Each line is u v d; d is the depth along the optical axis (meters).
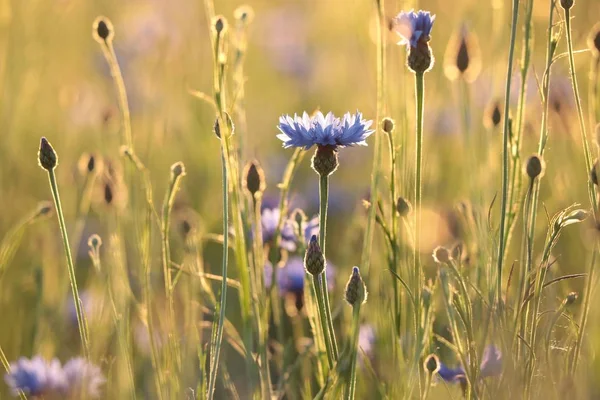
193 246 1.69
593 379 1.58
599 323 1.60
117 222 1.73
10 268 1.84
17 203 1.94
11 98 2.06
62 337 1.76
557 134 1.83
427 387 1.55
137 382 1.70
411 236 1.59
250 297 1.64
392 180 1.61
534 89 1.91
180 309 1.72
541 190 1.87
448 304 1.57
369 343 1.69
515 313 1.56
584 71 1.94
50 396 1.61
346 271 1.76
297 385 1.71
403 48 1.71
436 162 1.87
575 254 1.75
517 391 1.54
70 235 1.90
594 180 1.55
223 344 1.77
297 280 1.73
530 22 1.60
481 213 1.67
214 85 1.62
